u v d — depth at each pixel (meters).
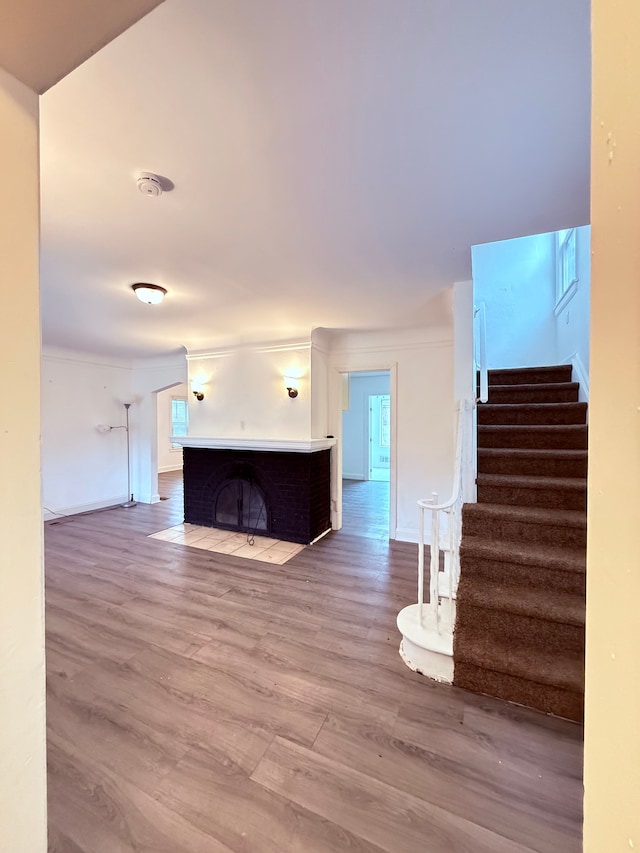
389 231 1.96
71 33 0.60
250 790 1.38
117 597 2.90
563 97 1.14
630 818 0.40
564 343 4.16
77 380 5.54
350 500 6.61
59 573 3.37
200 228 1.93
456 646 1.90
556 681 1.69
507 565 2.05
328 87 1.10
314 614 2.64
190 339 4.62
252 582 3.17
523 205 1.74
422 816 1.29
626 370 0.41
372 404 8.98
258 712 1.75
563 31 0.93
